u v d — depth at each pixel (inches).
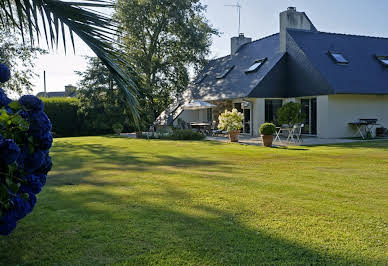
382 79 617.0
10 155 82.7
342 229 128.8
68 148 466.3
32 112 101.3
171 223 136.3
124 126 946.7
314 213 148.4
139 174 249.1
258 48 784.9
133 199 173.6
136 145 507.8
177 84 985.5
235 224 134.8
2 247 114.7
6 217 91.4
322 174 244.1
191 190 193.3
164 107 997.8
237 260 103.4
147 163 310.8
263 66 695.7
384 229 128.7
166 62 971.9
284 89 668.7
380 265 100.0
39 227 132.7
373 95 623.5
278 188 197.5
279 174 245.3
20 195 93.4
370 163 297.1
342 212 149.8
